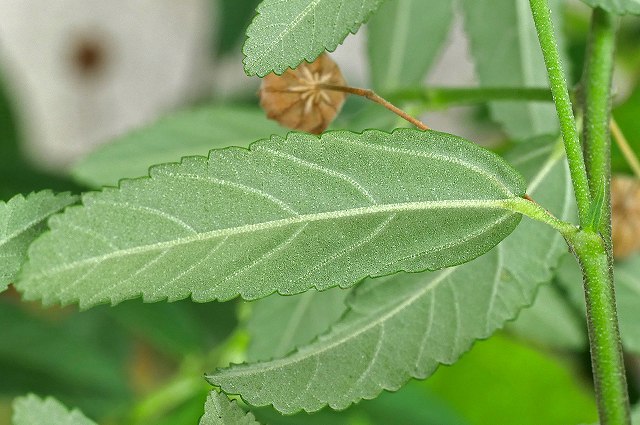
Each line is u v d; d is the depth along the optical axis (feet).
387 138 0.56
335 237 0.56
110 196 0.55
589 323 0.58
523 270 0.65
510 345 0.94
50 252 0.54
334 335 0.61
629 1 0.64
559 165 0.67
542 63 0.78
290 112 0.65
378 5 0.57
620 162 0.78
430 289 0.63
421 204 0.57
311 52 0.57
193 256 0.55
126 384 0.90
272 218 0.56
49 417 0.60
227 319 0.92
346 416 0.84
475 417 0.94
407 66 0.82
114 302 0.55
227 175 0.56
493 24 0.79
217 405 0.57
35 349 0.89
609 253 0.59
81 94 1.66
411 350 0.63
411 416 0.86
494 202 0.57
